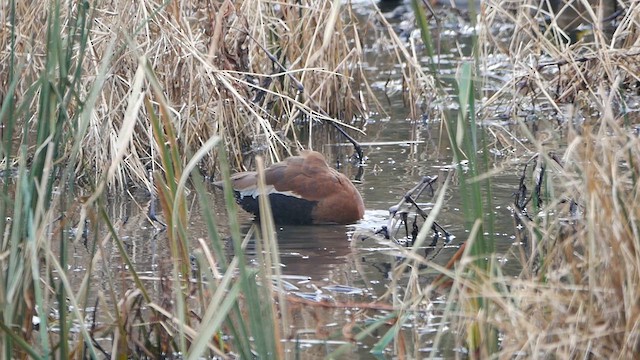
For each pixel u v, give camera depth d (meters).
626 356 6.63
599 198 6.98
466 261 7.06
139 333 8.16
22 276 7.13
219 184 12.48
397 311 7.95
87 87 13.86
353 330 8.41
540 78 16.72
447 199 12.68
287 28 16.80
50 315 8.70
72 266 10.23
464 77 7.05
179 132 14.15
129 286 9.56
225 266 6.79
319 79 17.53
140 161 14.09
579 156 7.59
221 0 17.22
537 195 11.73
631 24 16.59
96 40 13.80
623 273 6.82
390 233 11.22
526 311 7.30
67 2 13.59
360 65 17.59
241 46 15.84
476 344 7.26
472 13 7.11
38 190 6.90
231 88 13.91
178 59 14.85
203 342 6.38
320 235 11.52
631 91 17.17
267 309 6.68
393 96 19.62
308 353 7.93
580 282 7.20
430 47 7.16
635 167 7.44
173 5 14.78
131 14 14.12
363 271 10.02
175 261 7.48
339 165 14.73
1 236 7.11
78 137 7.22
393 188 13.34
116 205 13.00
